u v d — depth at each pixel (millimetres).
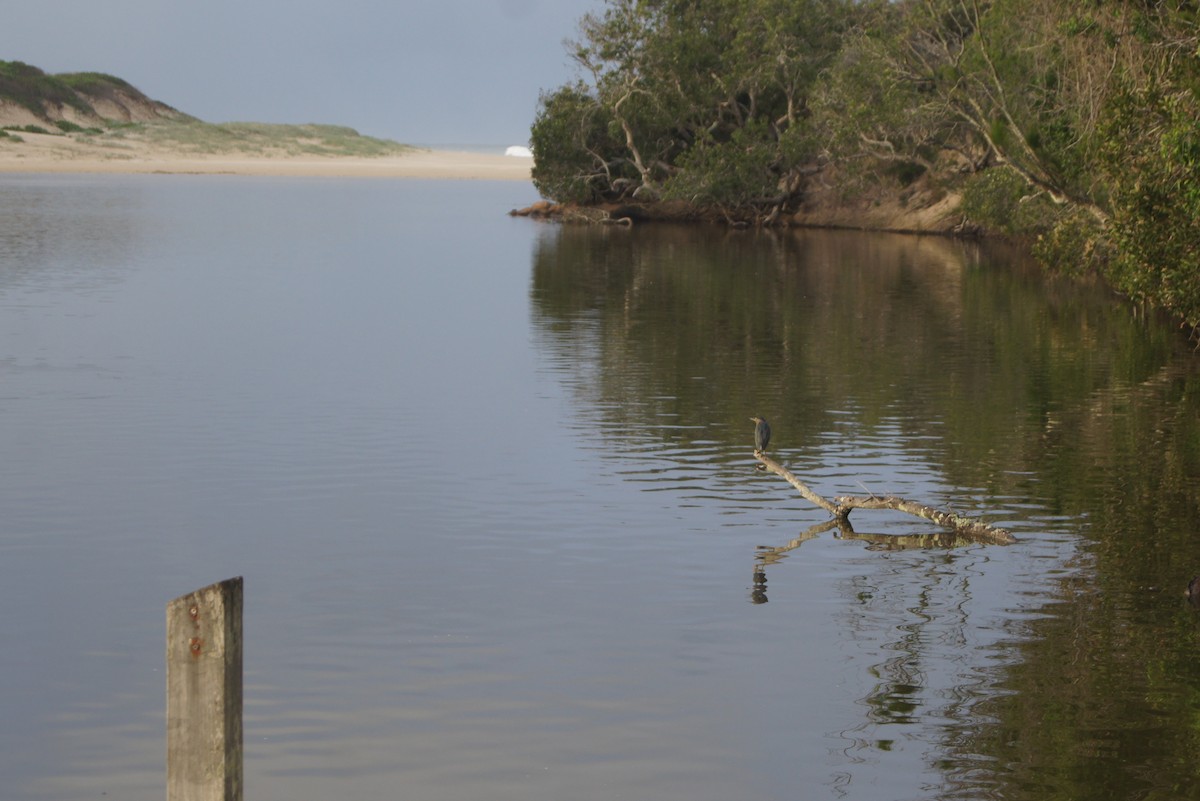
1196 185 19859
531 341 27078
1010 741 8641
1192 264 23016
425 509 14203
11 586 11609
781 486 15391
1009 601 11398
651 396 20875
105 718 8969
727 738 8688
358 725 8828
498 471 15891
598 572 12156
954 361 24656
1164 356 25172
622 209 75812
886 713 9086
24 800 7852
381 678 9617
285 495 14695
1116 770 8234
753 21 72938
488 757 8398
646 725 8883
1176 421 18922
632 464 16328
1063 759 8375
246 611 11000
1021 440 17719
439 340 27016
